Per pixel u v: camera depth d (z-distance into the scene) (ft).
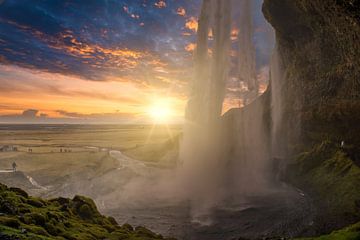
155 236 79.15
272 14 203.31
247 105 304.71
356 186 126.41
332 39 161.99
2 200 58.39
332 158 164.55
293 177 175.63
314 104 196.13
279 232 101.45
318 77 196.65
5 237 39.78
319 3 137.90
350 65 156.46
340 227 98.07
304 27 186.29
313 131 196.54
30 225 50.14
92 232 61.11
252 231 104.17
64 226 58.85
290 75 231.30
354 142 157.17
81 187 166.91
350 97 162.40
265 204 136.67
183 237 100.01
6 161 232.12
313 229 100.22
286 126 230.27
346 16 111.86
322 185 145.07
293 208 125.59
